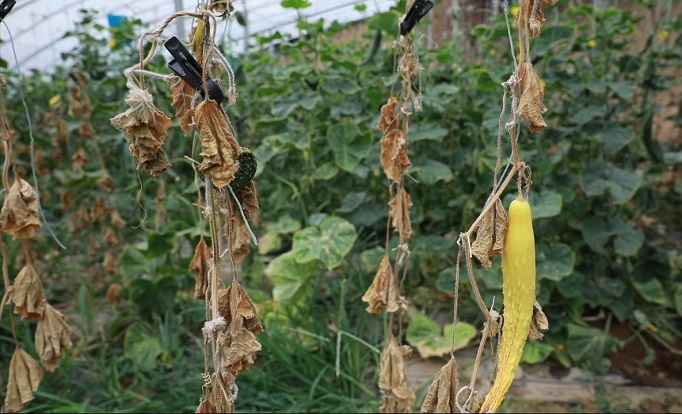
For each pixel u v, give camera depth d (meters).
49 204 3.46
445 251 2.65
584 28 2.51
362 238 2.85
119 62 2.85
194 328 2.58
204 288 1.08
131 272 2.34
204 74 0.74
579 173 2.47
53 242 3.21
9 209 1.07
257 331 0.93
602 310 2.54
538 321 0.84
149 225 3.04
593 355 2.19
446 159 2.86
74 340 2.45
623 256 2.55
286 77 2.70
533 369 2.23
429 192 2.81
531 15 0.73
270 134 3.18
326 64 3.31
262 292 2.52
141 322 2.35
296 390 1.95
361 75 2.94
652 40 2.73
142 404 1.88
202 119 0.75
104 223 2.95
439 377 1.00
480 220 0.82
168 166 0.78
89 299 2.46
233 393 0.97
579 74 2.62
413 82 1.27
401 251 1.33
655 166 3.07
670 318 2.55
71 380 2.03
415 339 2.27
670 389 2.06
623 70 2.67
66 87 3.17
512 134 0.79
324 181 2.83
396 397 1.42
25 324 2.24
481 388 2.11
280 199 2.84
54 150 2.99
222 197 0.86
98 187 2.83
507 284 0.83
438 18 4.38
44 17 4.87
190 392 1.97
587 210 2.55
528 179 0.81
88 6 4.65
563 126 2.65
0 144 2.74
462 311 2.60
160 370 2.19
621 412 1.93
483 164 2.47
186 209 2.81
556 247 2.25
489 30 2.73
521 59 0.76
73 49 2.86
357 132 2.44
